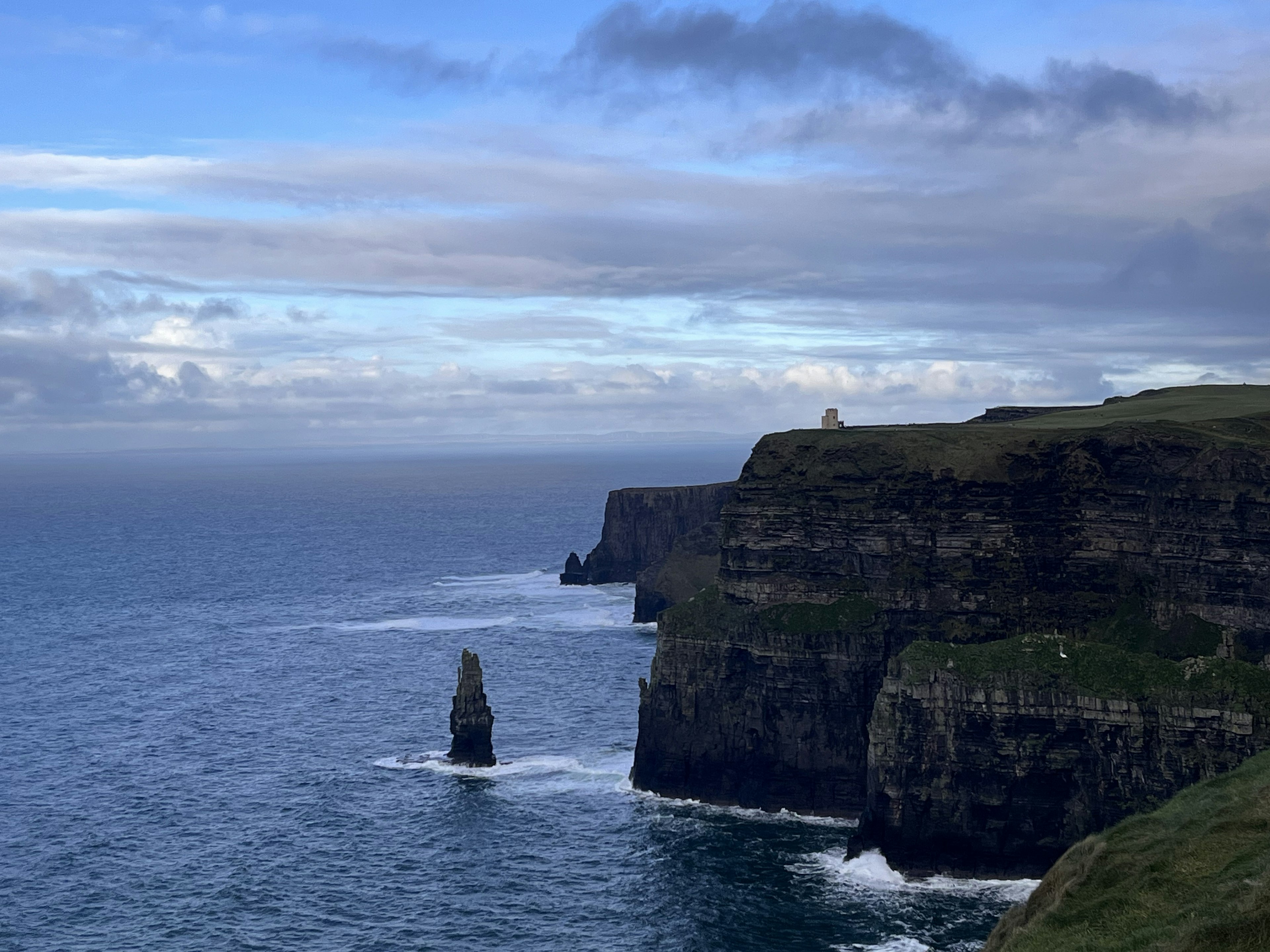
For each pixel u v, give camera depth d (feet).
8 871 402.72
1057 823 403.75
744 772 481.05
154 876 398.62
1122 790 397.80
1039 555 469.98
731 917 364.17
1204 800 244.63
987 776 406.21
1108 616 451.12
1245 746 381.19
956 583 474.90
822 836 439.63
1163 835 234.99
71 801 470.80
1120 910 212.23
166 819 450.30
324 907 375.25
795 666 474.90
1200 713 387.34
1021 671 411.54
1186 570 437.17
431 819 449.06
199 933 357.41
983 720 409.08
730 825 451.12
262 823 446.19
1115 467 463.01
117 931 359.46
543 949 345.31
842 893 385.09
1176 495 442.09
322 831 437.58
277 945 349.61
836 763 470.39
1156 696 394.52
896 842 409.28
